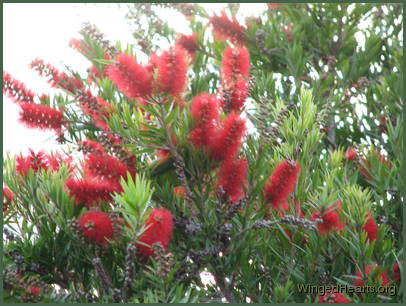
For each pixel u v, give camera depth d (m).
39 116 2.01
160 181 2.01
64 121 2.05
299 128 2.03
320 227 1.96
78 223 1.86
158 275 1.79
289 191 1.90
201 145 1.86
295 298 2.06
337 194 1.98
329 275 2.10
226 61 1.93
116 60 1.79
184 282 1.98
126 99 2.29
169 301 1.81
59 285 1.99
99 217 1.86
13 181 2.02
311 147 2.08
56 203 1.92
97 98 2.01
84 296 1.87
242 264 2.00
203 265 1.97
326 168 2.21
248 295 2.07
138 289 1.86
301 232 2.05
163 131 1.87
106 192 1.91
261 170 1.94
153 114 1.85
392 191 2.32
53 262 1.97
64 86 2.12
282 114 1.98
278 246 2.14
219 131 1.86
